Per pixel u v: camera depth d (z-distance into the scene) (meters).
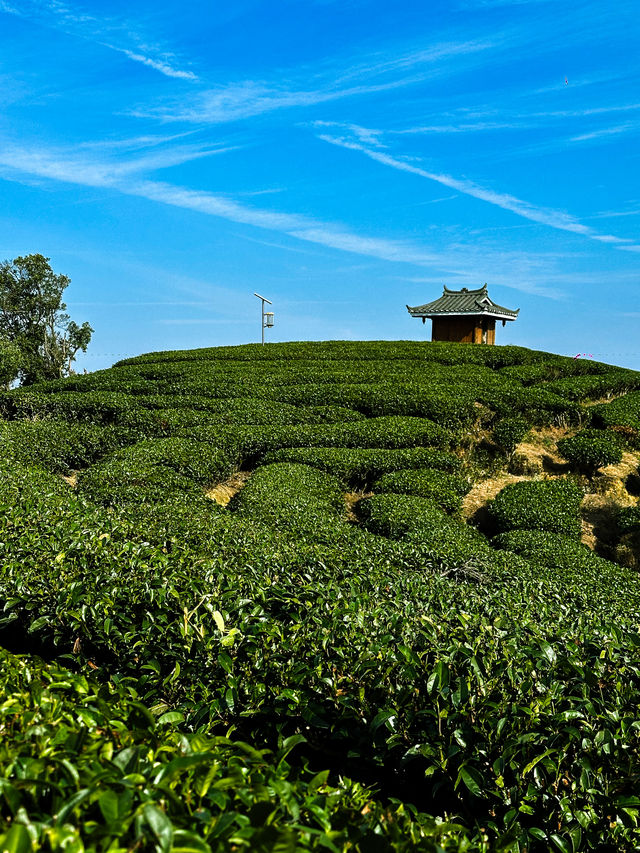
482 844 2.75
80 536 6.55
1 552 6.21
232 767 2.19
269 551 7.13
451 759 3.91
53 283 54.28
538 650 4.28
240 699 4.55
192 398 20.67
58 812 1.60
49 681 3.29
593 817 3.48
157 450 14.94
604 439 17.92
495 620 5.04
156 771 1.93
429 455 16.09
